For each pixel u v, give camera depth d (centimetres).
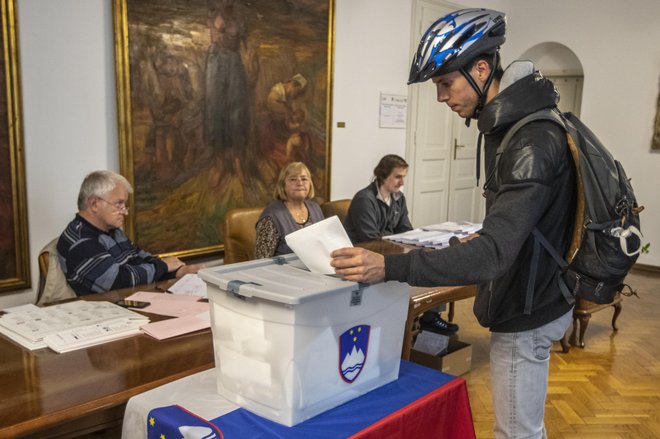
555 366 330
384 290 122
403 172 355
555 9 605
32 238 300
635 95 566
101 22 316
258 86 398
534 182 114
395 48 508
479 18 128
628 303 459
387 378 133
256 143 402
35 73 292
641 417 271
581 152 122
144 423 118
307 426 112
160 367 141
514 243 112
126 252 252
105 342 158
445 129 591
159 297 201
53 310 179
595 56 586
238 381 118
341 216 393
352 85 473
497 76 130
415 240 314
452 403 134
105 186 234
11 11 276
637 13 556
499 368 136
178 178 358
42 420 115
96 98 319
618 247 121
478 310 138
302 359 109
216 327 120
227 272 121
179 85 351
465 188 634
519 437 135
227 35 373
